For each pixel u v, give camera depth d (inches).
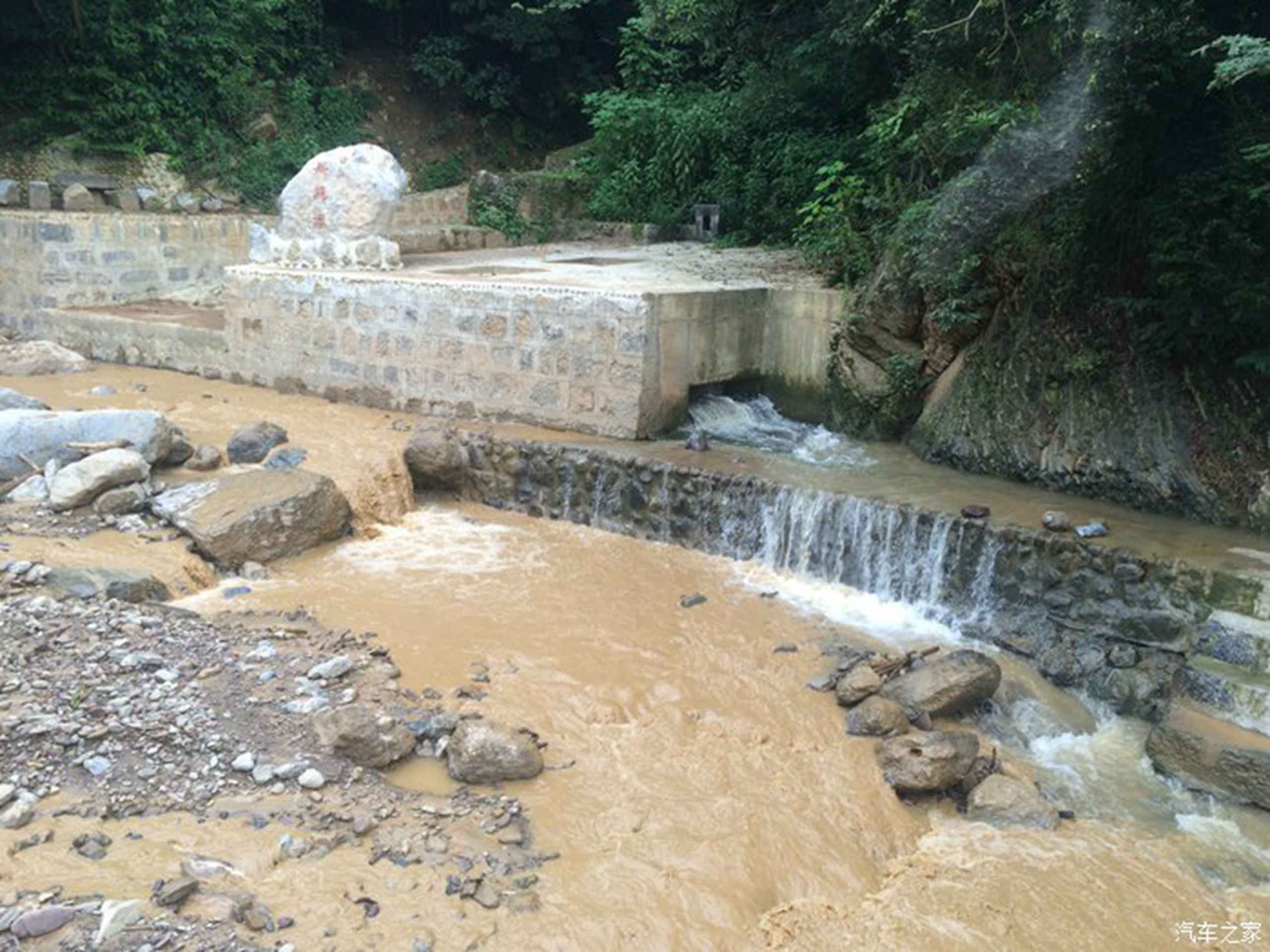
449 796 230.7
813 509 359.9
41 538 330.3
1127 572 303.3
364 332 492.1
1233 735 257.4
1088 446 371.9
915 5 433.1
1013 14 403.9
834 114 657.0
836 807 239.1
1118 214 374.6
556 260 617.9
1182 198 344.8
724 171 737.0
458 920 189.6
